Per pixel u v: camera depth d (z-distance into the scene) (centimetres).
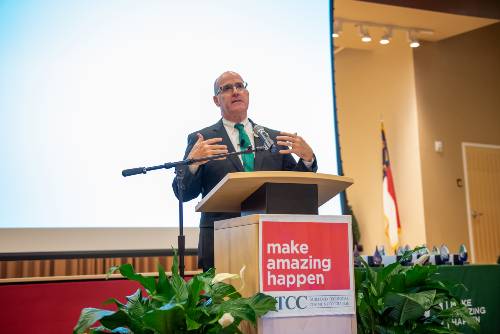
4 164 329
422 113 746
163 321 155
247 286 163
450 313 201
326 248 165
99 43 358
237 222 175
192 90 376
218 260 195
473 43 796
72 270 333
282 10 407
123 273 169
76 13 356
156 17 375
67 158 340
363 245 812
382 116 791
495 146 789
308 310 160
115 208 345
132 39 367
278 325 157
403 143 759
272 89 398
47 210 333
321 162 400
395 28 682
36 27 346
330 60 416
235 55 392
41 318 292
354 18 650
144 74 365
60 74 347
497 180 785
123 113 356
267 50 401
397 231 734
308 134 401
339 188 187
